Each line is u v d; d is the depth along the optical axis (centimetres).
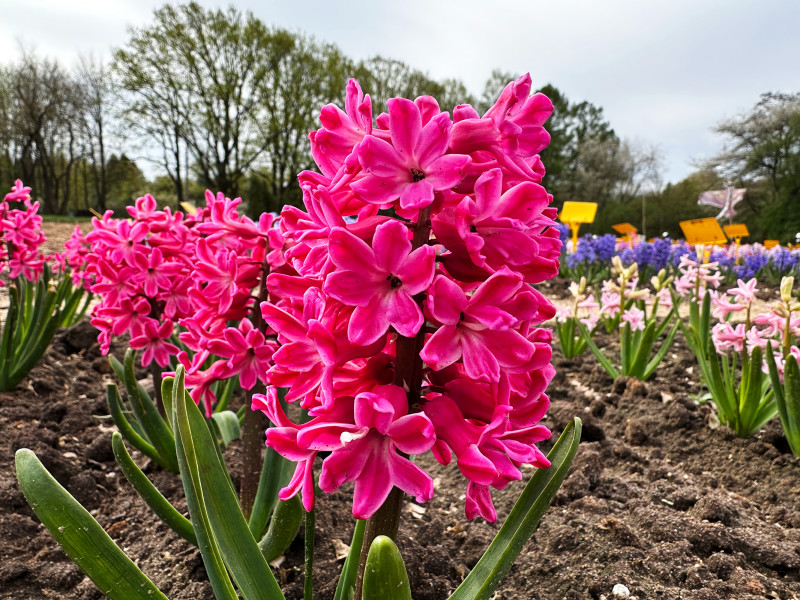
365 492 116
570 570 247
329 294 114
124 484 339
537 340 138
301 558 255
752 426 403
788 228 3216
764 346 404
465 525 307
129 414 377
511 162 124
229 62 3325
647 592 231
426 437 114
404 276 116
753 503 336
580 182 5703
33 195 4559
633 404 480
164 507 197
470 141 126
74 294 641
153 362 376
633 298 618
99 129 4191
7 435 378
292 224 147
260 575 151
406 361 133
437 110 133
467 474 121
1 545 264
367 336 115
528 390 135
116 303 327
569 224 1534
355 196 134
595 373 558
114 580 139
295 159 3531
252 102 3412
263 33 3262
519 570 255
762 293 1072
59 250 1505
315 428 117
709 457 393
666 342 530
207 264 231
